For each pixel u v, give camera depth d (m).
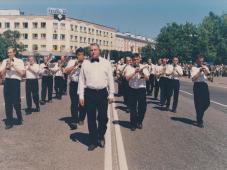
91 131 7.31
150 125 10.25
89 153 6.90
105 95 7.30
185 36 82.56
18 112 9.93
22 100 16.52
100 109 7.31
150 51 88.00
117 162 6.37
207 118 12.13
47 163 6.19
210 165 6.33
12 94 9.70
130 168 6.00
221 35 87.06
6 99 9.69
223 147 7.73
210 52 82.81
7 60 9.52
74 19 109.50
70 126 9.72
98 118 7.39
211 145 7.89
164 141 8.15
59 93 17.56
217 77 61.09
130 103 9.48
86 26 116.44
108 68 7.29
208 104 10.19
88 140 8.02
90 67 7.21
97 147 7.41
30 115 11.73
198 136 8.85
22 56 100.50
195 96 10.23
